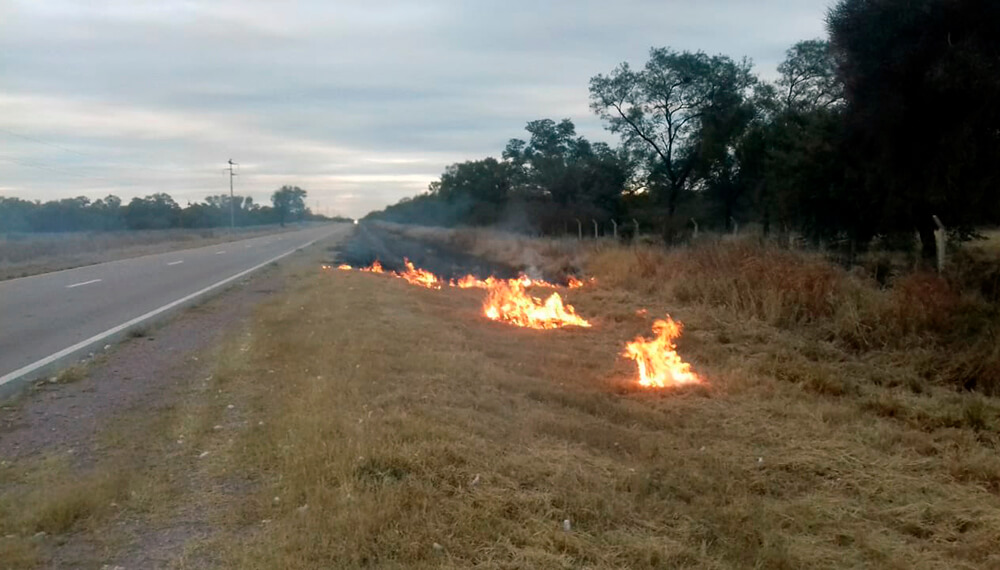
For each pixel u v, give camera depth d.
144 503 5.54
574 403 8.63
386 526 4.95
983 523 6.01
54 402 8.45
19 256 34.72
